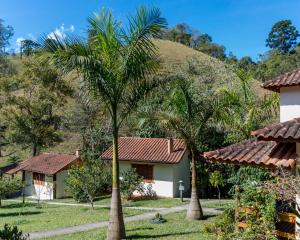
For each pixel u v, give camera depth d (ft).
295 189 30.94
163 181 100.53
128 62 47.60
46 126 147.84
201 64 150.10
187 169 104.68
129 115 53.26
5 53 311.88
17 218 77.20
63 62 45.70
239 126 75.97
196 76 141.38
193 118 61.93
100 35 46.65
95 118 138.51
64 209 87.51
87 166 91.25
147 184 102.17
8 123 149.28
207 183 93.66
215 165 92.43
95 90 48.08
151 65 49.24
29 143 152.76
